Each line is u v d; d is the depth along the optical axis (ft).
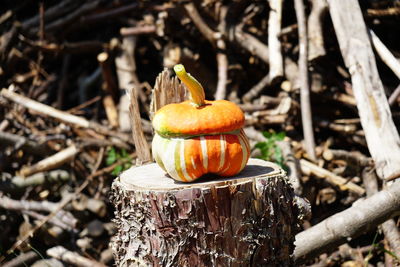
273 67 6.02
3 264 6.10
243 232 4.50
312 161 5.90
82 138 6.51
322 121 6.21
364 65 5.65
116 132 6.51
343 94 6.20
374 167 5.57
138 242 4.61
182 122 4.49
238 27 6.51
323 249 5.22
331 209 5.96
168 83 5.24
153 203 4.51
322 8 6.07
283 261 4.63
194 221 4.47
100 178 6.35
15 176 6.43
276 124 6.33
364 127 5.52
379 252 5.67
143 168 5.02
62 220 6.09
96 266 5.75
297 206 4.68
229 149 4.52
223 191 4.46
